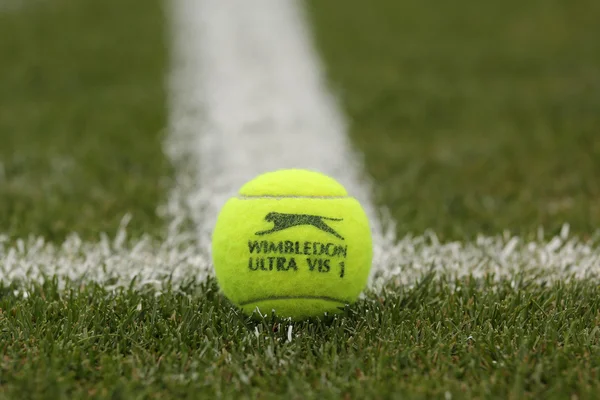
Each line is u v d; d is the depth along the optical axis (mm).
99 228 7930
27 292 6055
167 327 5391
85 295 6070
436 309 5816
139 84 17812
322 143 12516
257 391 4574
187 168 10828
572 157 11281
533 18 25766
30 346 5137
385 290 6176
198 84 17625
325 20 26156
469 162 11227
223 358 4945
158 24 25422
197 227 8234
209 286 6156
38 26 24484
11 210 8578
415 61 20344
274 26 25281
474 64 19922
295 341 5164
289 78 18266
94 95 16719
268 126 13711
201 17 26625
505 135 12914
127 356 5031
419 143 12523
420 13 27188
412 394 4480
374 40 23141
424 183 10164
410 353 5035
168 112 14828
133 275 6570
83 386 4656
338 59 20656
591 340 5195
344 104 15500
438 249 7398
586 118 14078
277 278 5230
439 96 16219
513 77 18438
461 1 28641
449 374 4789
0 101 16281
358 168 10867
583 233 7891
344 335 5289
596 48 21250
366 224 5543
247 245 5246
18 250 7316
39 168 10773
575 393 4543
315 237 5230
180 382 4656
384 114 14742
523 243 7625
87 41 22734
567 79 17984
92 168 10750
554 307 5801
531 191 9656
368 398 4457
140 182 9945
